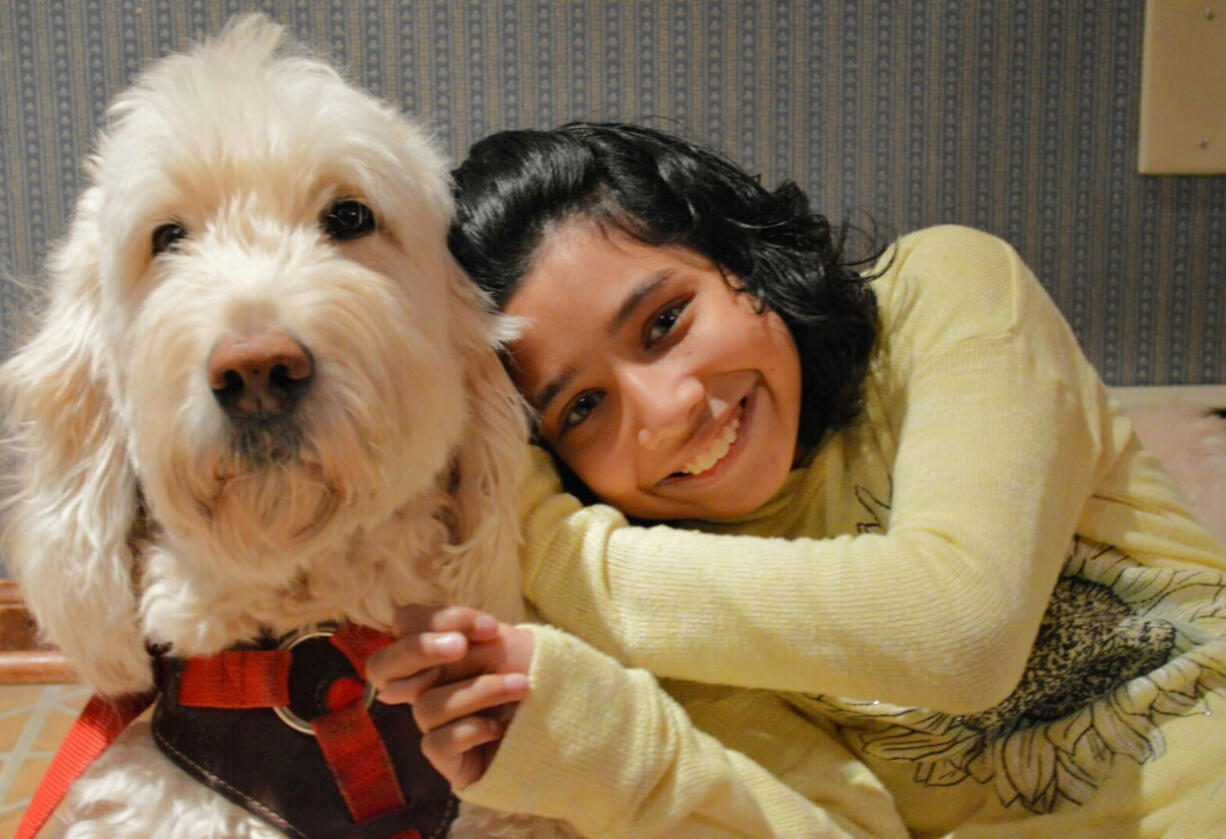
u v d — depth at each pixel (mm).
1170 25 1749
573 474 1018
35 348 855
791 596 792
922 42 1739
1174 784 870
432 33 1683
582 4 1692
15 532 856
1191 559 1004
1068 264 1824
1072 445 896
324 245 760
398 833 794
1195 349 1877
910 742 940
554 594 861
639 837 746
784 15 1718
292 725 787
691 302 910
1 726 1543
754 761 879
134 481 827
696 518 1000
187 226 757
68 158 1675
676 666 825
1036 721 941
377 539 806
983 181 1783
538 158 961
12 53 1644
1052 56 1758
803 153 1752
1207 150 1794
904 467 876
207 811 782
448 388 815
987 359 899
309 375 672
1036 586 803
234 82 773
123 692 850
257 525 709
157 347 691
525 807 734
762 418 926
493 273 923
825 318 977
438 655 700
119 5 1640
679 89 1725
